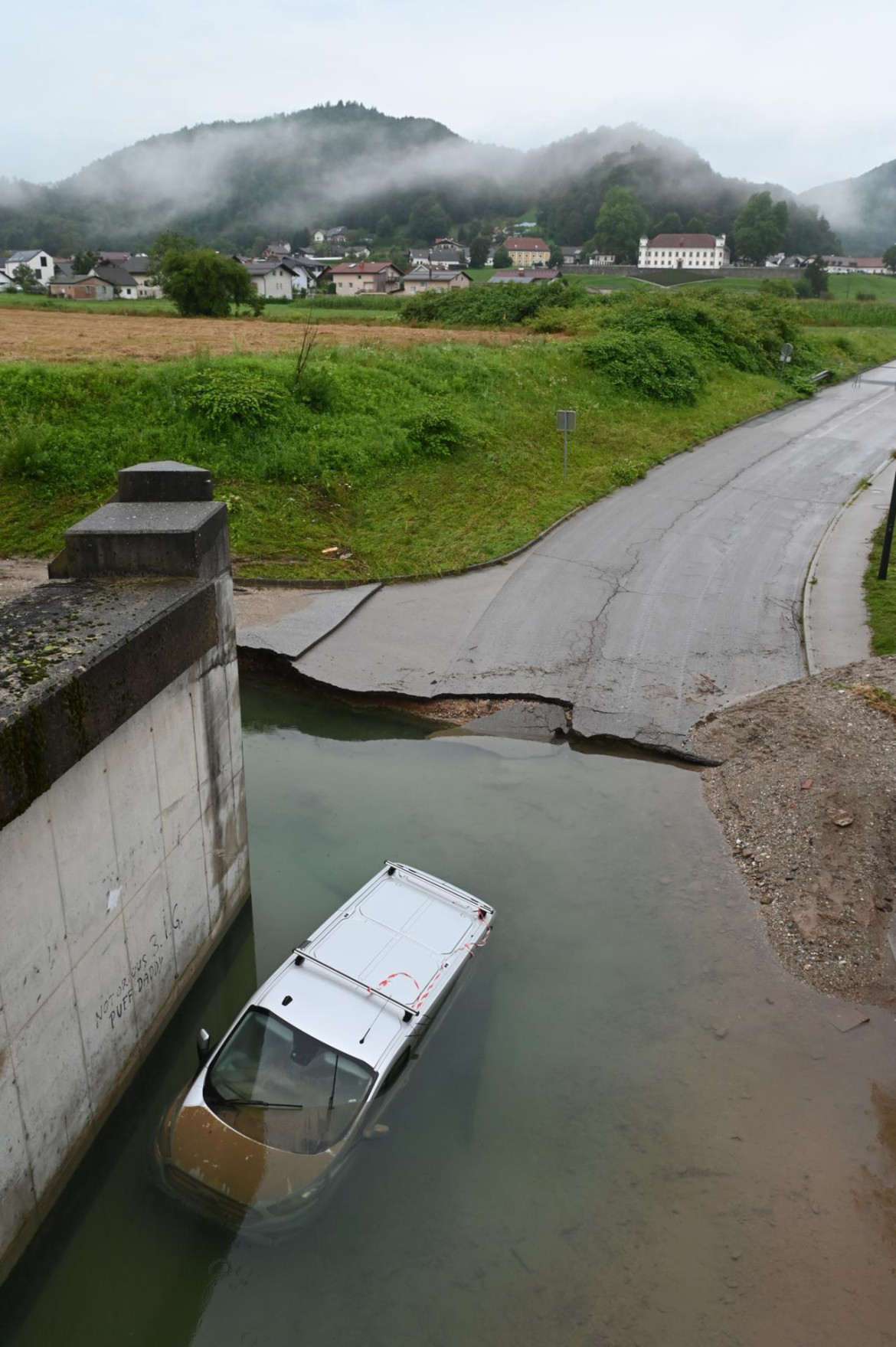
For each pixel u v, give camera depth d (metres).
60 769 7.73
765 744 15.59
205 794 11.08
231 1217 7.99
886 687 16.59
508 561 23.75
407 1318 7.53
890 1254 8.11
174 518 10.85
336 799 14.48
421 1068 9.62
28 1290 7.92
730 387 43.72
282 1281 7.82
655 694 17.48
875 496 30.12
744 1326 7.48
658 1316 7.55
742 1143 9.07
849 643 19.44
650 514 27.64
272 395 27.42
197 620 10.41
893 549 24.81
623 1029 10.35
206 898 11.34
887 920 12.06
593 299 53.19
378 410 29.33
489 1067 9.75
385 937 9.98
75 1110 8.62
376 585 21.94
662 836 13.78
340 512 25.16
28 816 7.48
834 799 13.75
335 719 16.86
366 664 18.25
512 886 12.56
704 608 21.22
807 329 66.38
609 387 37.94
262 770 15.23
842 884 12.48
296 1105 8.46
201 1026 11.01
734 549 24.98
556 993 10.78
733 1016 10.62
